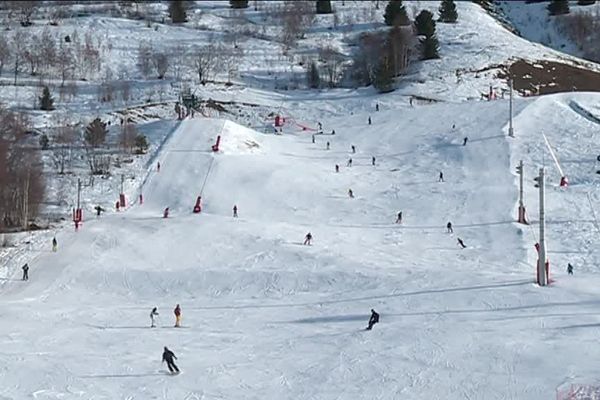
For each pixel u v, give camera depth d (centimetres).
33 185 7719
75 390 3650
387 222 7512
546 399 3288
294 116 12138
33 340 4525
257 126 11588
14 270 6241
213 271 6012
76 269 6197
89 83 13288
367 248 6681
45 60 13638
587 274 5706
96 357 4169
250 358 4106
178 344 4425
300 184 8538
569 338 4016
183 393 3606
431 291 5184
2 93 12294
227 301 5491
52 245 6781
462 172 8838
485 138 9781
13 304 5425
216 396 3566
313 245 6700
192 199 8225
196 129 10294
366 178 8900
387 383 3622
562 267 6034
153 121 11262
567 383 3416
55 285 5931
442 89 13125
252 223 7362
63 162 9081
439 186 8450
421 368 3778
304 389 3616
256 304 5353
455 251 6569
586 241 6681
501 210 7525
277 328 4697
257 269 6069
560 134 9706
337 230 7269
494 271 5784
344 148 10200
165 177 8856
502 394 3388
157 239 6894
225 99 12662
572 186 8138
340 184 8650
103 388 3678
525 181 8300
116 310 5284
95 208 8012
